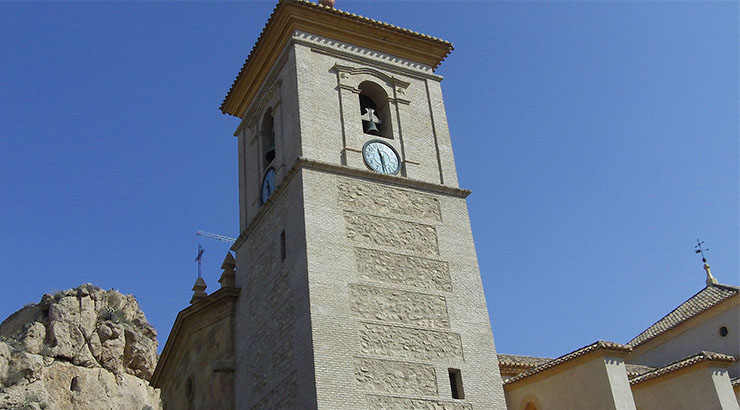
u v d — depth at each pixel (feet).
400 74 106.83
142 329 225.15
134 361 214.28
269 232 95.61
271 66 107.55
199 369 103.81
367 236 88.02
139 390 209.46
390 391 78.23
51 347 193.98
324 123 94.94
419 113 103.91
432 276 89.15
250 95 114.11
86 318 207.62
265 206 96.99
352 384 76.54
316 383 74.84
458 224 95.50
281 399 82.02
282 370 83.30
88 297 213.66
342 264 84.23
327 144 93.30
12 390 174.40
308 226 84.94
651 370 106.42
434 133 103.14
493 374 85.35
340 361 77.36
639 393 99.55
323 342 77.71
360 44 105.70
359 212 89.45
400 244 89.66
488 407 82.79
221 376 96.73
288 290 86.07
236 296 101.40
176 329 110.32
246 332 96.32
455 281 90.33
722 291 134.21
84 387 192.34
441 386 81.51
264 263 95.30
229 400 94.63
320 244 84.38
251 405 89.56
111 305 221.05
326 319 79.41
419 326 84.33
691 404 93.15
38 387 180.24
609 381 81.61
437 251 91.71
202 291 115.24
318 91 97.45
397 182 94.63
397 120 101.24
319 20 102.47
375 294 84.02
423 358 82.28
